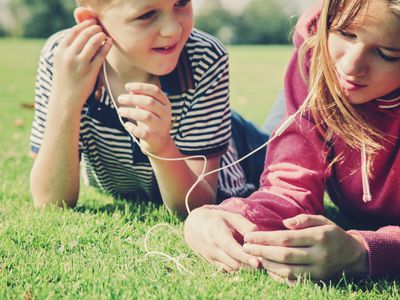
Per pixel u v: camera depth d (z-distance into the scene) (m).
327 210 2.65
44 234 2.09
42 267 1.80
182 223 2.27
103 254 1.94
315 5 2.24
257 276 1.77
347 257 1.74
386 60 1.67
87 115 2.38
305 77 2.10
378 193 2.13
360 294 1.66
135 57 2.07
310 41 2.06
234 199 1.99
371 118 1.97
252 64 15.17
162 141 2.10
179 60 2.32
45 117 2.50
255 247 1.75
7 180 2.96
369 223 2.32
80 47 2.22
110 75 2.33
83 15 2.21
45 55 2.45
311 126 2.06
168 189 2.28
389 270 1.80
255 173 3.05
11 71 11.69
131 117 2.06
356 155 2.07
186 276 1.77
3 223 2.22
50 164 2.35
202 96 2.39
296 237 1.72
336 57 1.75
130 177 2.62
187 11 2.04
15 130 4.80
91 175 2.84
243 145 3.03
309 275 1.72
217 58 2.39
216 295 1.62
